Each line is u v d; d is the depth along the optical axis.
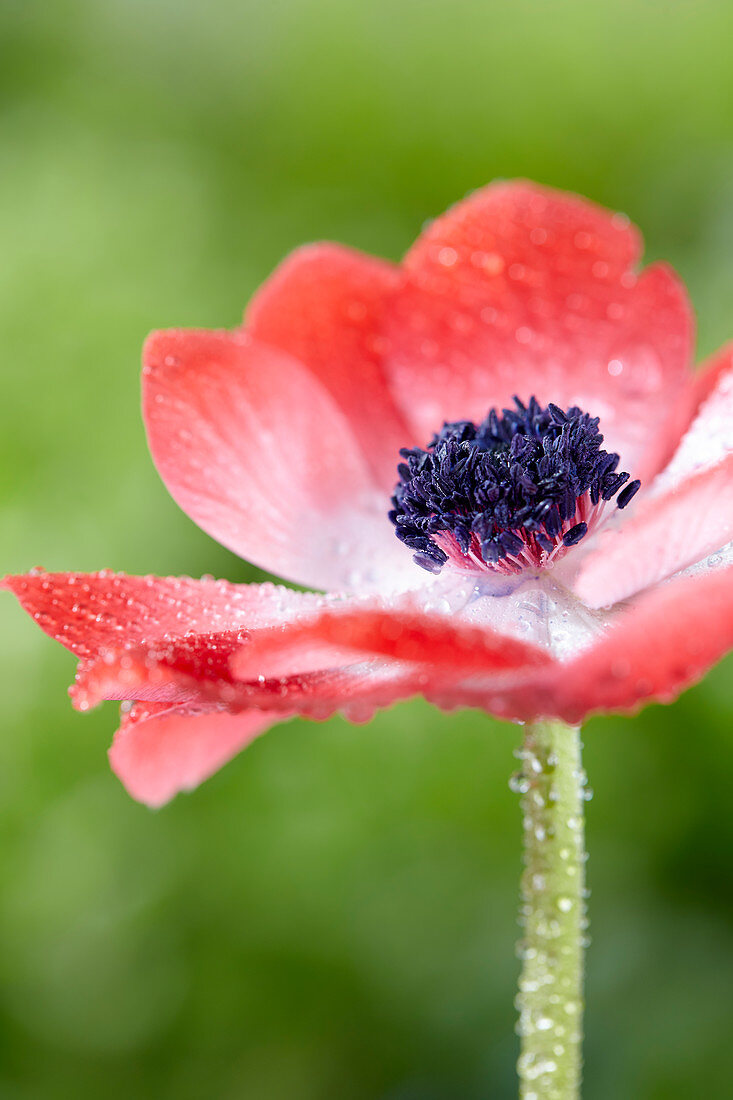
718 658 0.27
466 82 0.60
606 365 0.33
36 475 0.44
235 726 0.31
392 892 0.40
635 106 0.59
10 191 0.54
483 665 0.27
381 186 0.60
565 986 0.29
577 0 0.60
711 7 0.59
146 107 0.62
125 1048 0.40
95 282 0.49
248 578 0.43
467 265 0.33
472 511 0.31
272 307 0.33
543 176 0.60
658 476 0.32
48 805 0.41
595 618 0.30
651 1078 0.38
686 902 0.40
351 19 0.62
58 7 0.65
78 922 0.41
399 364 0.33
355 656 0.28
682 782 0.41
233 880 0.40
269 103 0.62
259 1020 0.40
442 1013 0.40
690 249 0.53
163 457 0.31
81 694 0.28
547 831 0.29
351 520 0.32
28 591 0.30
